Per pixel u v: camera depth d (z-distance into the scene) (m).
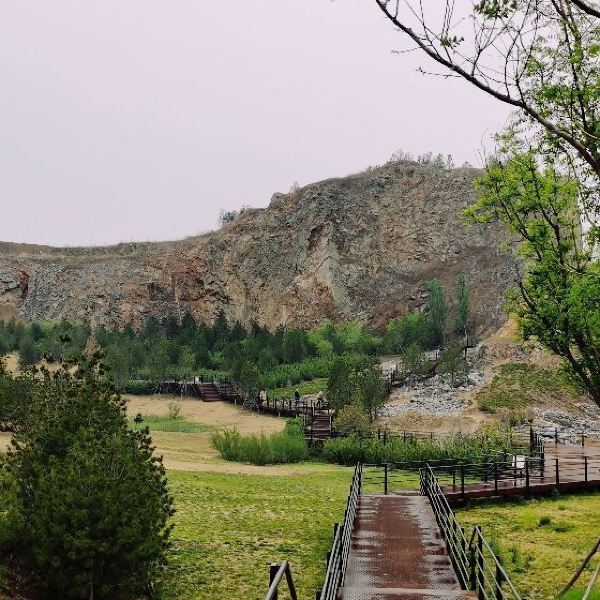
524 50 9.01
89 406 16.52
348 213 110.25
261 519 23.47
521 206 18.27
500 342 65.44
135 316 110.44
